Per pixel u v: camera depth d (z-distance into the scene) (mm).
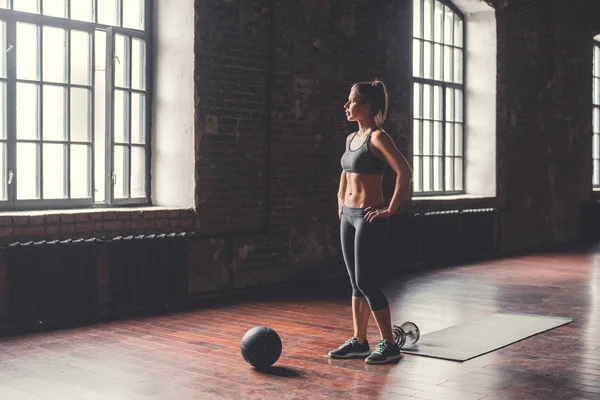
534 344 5281
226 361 4770
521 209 11750
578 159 13078
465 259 10492
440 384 4246
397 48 9539
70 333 5641
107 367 4609
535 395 4035
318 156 8492
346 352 4863
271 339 4539
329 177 8641
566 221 12820
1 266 5723
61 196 6551
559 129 12570
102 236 6375
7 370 4531
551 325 5926
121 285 6352
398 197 4535
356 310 4871
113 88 6922
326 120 8570
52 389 4129
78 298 6031
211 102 7297
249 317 6336
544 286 8055
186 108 7188
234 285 7574
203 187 7238
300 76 8234
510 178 11484
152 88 7410
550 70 12297
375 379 4348
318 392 4082
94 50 6762
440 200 10188
